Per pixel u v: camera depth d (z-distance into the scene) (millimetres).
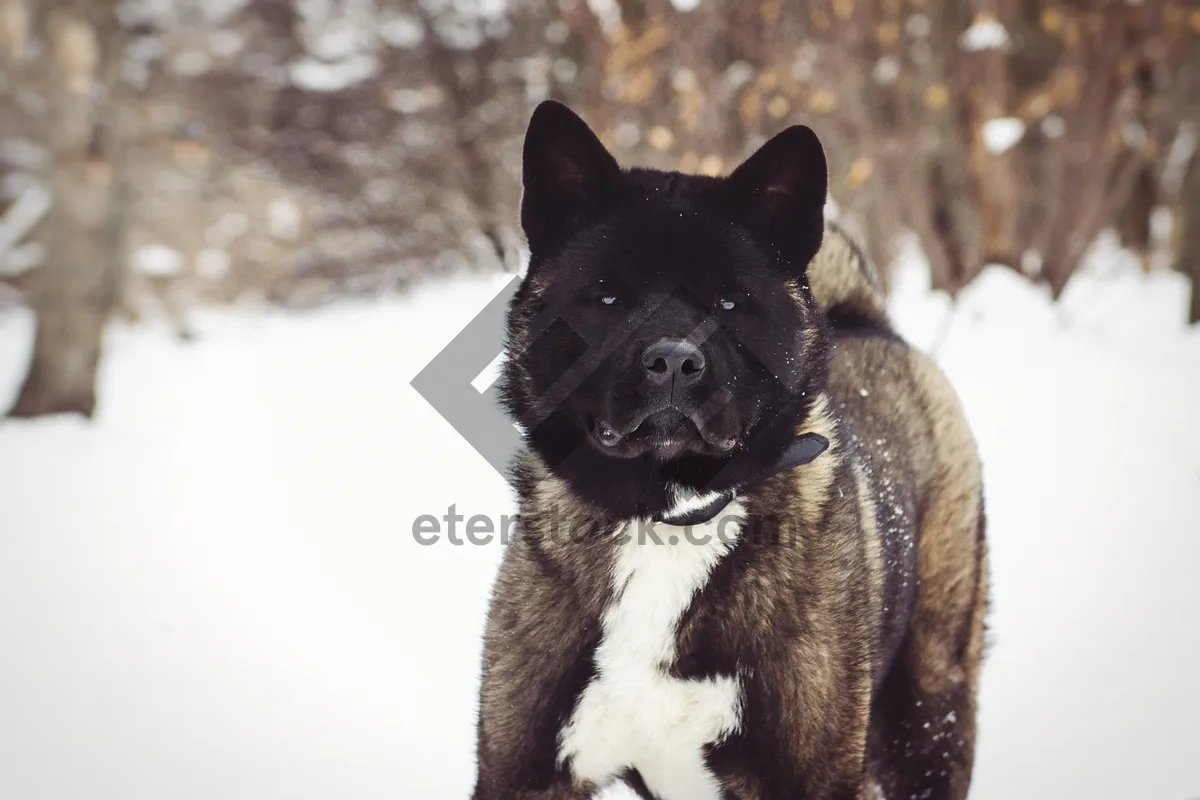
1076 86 10703
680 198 3111
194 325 21203
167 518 6789
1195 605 4953
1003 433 6750
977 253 10312
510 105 13117
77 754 4004
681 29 8883
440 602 5199
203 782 3816
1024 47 11680
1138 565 5301
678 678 2975
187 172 20734
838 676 2928
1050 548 5461
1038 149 11609
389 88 15477
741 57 9266
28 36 9586
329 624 5066
